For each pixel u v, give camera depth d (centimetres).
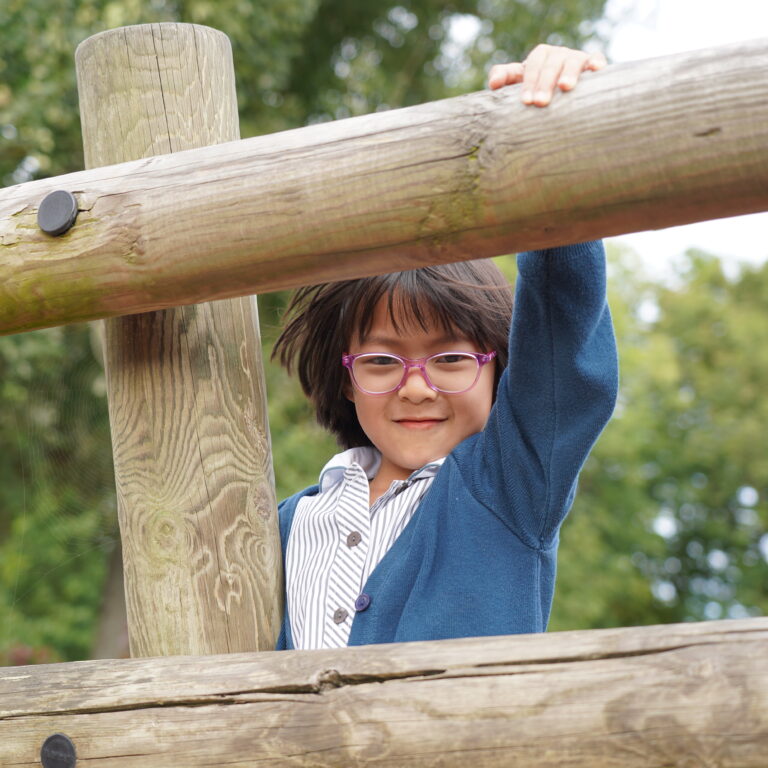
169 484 139
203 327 141
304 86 791
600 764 98
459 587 139
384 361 152
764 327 1412
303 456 645
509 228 103
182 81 143
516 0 791
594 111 99
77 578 842
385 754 104
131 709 114
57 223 120
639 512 1001
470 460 148
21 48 574
